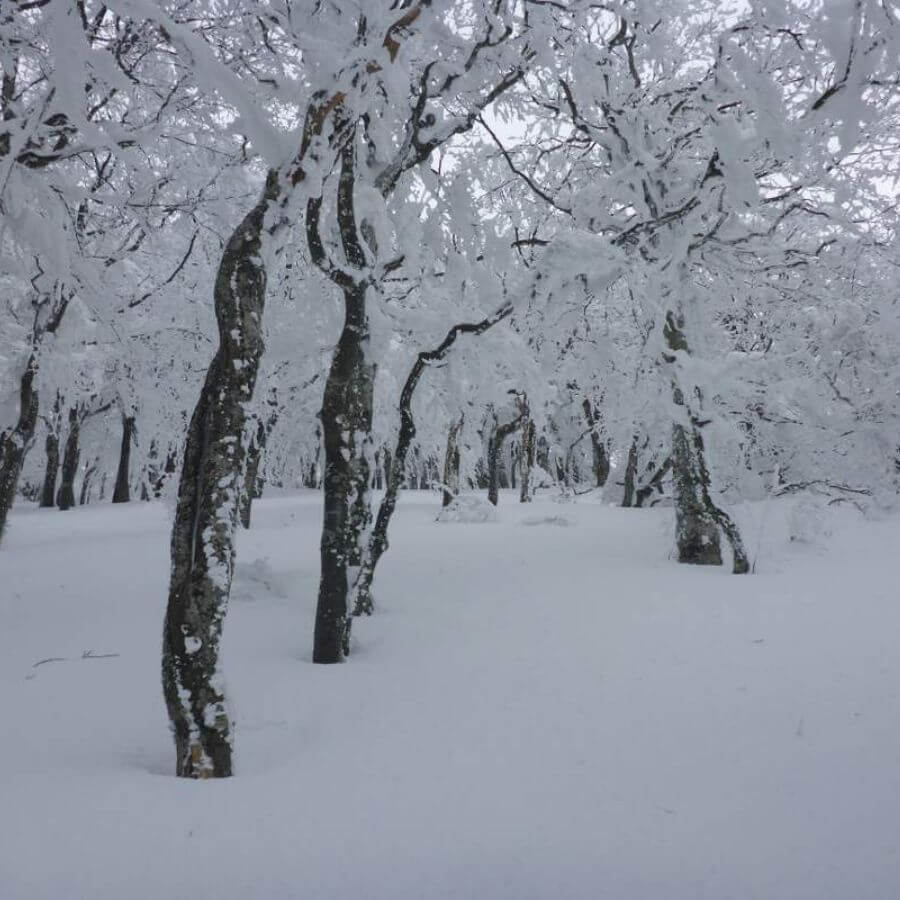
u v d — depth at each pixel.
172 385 16.80
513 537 15.67
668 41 11.20
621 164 11.90
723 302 12.68
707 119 9.71
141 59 7.38
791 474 13.44
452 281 8.41
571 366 12.40
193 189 9.82
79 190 6.73
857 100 5.14
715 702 4.83
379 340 7.13
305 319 9.62
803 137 6.21
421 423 18.91
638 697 4.97
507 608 8.16
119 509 24.80
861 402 14.01
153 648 6.47
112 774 3.65
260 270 4.28
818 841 2.97
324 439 6.59
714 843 2.97
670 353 10.09
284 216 4.39
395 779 3.65
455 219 8.69
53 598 9.22
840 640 6.34
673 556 12.17
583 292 9.12
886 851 2.88
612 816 3.21
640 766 3.79
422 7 5.11
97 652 6.35
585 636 6.76
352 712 4.80
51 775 3.58
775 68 7.77
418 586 9.75
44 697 5.00
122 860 2.76
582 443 36.47
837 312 12.61
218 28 7.39
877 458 14.91
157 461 20.84
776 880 2.68
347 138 5.77
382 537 7.95
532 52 8.09
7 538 17.39
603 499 26.66
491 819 3.19
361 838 3.00
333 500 6.41
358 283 6.64
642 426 18.84
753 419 12.67
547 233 13.34
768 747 4.03
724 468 13.11
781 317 12.90
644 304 9.86
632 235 8.60
